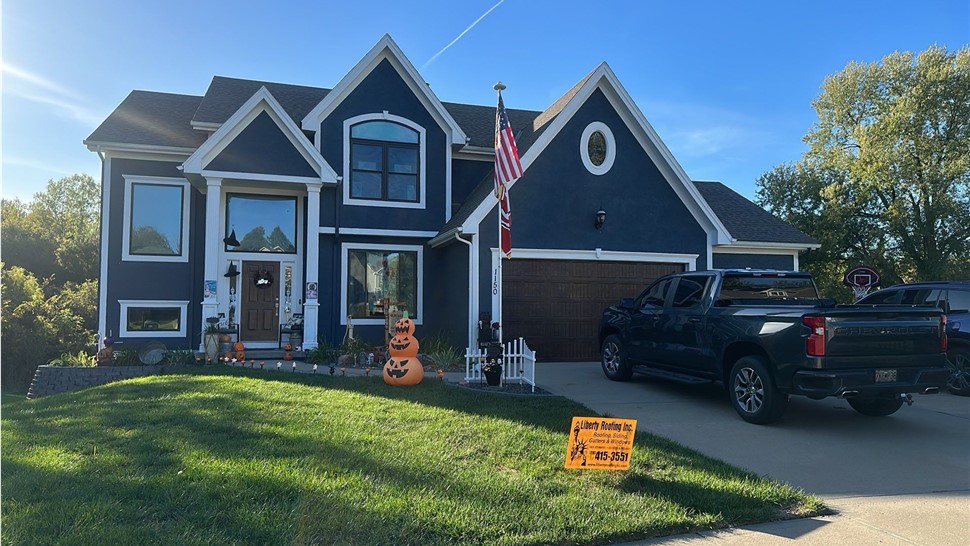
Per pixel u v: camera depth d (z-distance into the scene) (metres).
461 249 13.29
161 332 14.11
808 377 6.79
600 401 8.77
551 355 13.34
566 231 13.48
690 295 9.07
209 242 12.81
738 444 6.60
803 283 9.09
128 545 3.54
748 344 7.69
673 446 6.23
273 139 13.37
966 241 31.77
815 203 35.72
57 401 8.36
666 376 9.20
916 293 10.70
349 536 3.76
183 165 12.70
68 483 4.55
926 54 32.59
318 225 13.86
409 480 4.76
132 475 4.73
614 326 10.68
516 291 13.16
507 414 7.40
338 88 14.45
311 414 7.00
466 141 15.55
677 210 14.36
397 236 14.86
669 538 4.11
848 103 36.03
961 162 30.08
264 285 14.44
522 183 13.27
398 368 9.34
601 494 4.71
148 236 14.17
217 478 4.63
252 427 6.29
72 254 38.50
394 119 14.98
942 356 7.12
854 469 5.77
